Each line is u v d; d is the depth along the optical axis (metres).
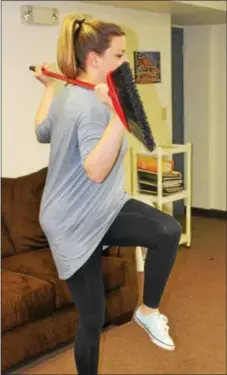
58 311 2.89
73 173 1.70
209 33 5.83
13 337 2.68
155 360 2.86
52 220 1.73
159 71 5.13
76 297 1.80
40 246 3.41
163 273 1.74
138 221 1.72
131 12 4.73
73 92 1.69
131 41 4.78
